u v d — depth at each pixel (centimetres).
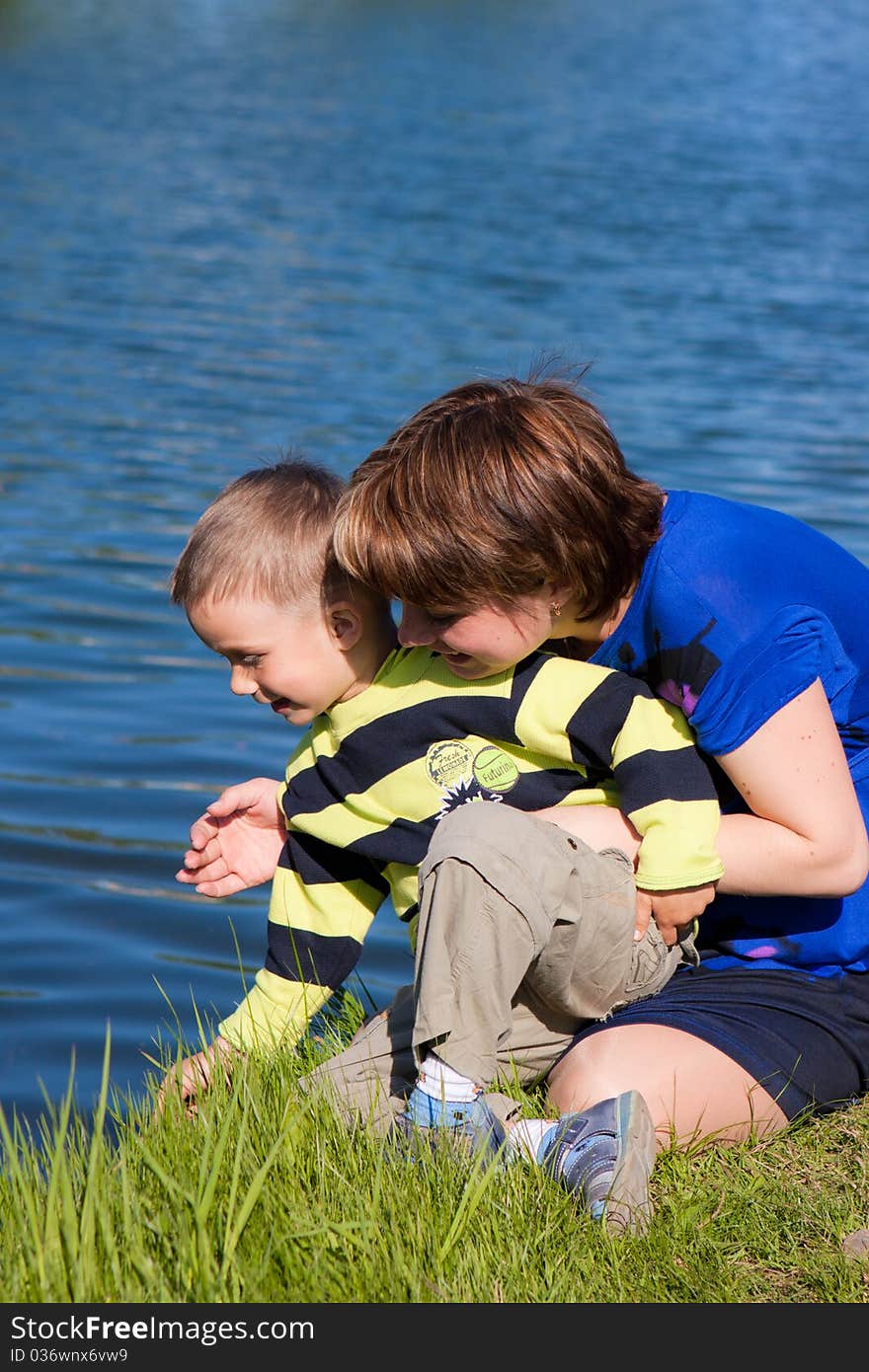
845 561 371
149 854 621
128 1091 427
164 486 1195
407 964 544
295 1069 371
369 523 333
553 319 1978
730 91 5266
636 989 359
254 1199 291
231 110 4325
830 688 357
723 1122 345
